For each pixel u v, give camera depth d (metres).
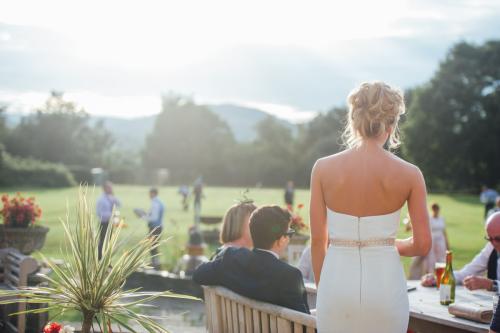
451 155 64.88
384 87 2.88
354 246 2.80
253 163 83.56
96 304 3.54
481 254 5.39
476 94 64.19
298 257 8.00
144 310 8.51
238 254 3.94
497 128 63.66
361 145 2.88
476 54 66.88
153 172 79.44
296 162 84.12
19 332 5.34
